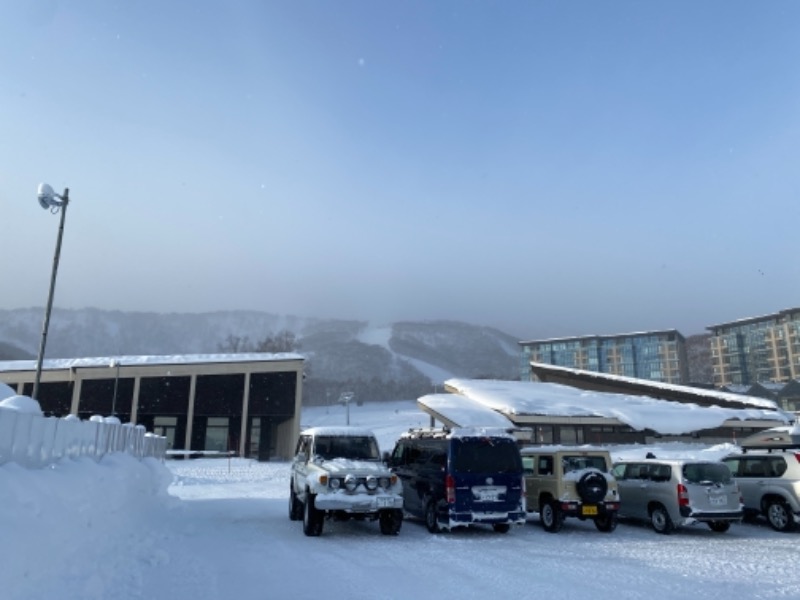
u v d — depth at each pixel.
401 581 7.80
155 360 53.09
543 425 43.25
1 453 7.46
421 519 15.27
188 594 6.89
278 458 59.84
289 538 11.67
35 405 9.12
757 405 51.19
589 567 8.86
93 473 9.36
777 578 8.09
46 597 5.97
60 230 18.47
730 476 13.05
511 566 8.92
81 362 53.03
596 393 52.75
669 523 12.84
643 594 7.13
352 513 11.89
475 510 12.20
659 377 141.50
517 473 12.60
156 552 9.12
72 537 7.52
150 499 13.04
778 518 13.44
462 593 7.16
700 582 7.82
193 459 48.84
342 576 8.09
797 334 124.88
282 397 58.09
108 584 7.03
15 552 5.81
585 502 13.06
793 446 15.23
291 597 6.89
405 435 16.03
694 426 42.84
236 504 18.34
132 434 14.16
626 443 44.12
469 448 12.57
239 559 9.23
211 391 58.19
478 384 52.56
